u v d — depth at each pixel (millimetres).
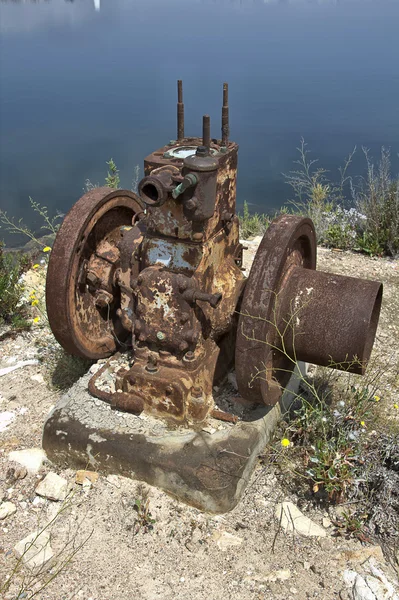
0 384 3934
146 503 2949
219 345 3482
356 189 9133
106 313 3744
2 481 3162
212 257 3174
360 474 3104
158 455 3027
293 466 3227
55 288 3221
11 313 4688
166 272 3094
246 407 3359
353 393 3748
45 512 2986
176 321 3102
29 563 2701
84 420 3246
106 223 3637
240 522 2928
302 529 2887
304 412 3506
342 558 2752
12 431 3510
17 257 5754
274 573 2672
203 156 2818
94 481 3113
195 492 2938
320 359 3168
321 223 6512
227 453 3045
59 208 11000
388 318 4895
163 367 3250
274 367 3348
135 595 2584
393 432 3426
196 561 2738
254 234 6652
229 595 2590
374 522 2926
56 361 4098
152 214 3084
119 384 3330
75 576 2660
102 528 2891
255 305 2846
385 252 6168
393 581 2641
